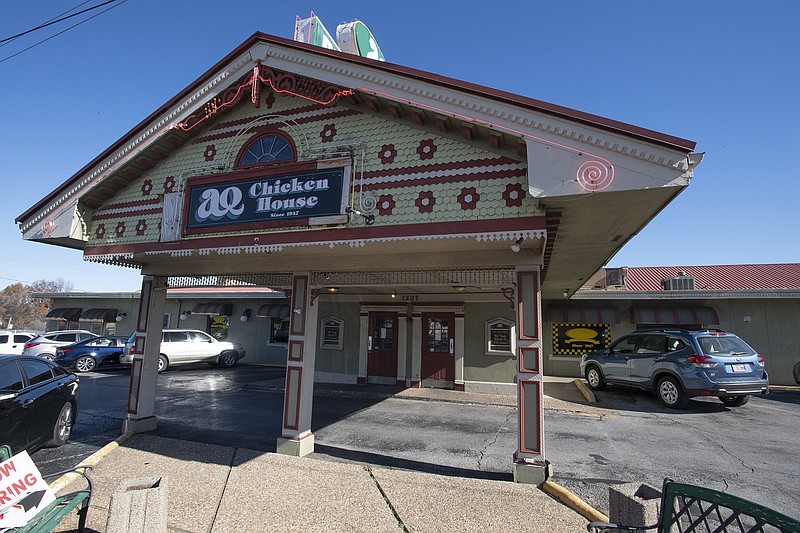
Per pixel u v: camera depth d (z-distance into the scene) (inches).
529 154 177.0
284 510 180.9
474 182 199.6
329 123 233.9
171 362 690.8
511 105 183.0
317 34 288.5
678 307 596.4
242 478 216.4
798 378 538.0
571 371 613.0
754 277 753.0
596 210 195.5
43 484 132.1
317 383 544.4
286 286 366.9
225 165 252.7
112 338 740.0
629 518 131.3
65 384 288.2
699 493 106.2
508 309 481.7
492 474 230.4
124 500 137.2
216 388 525.3
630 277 815.1
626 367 446.3
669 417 366.0
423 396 452.4
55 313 955.3
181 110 255.9
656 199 176.2
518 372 217.9
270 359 804.6
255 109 255.9
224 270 296.2
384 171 215.9
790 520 87.2
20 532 113.7
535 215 188.4
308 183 226.7
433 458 257.8
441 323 509.4
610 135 167.8
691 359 386.9
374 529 165.3
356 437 303.3
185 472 224.8
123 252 272.1
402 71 202.8
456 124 201.5
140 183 280.4
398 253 244.8
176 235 256.1
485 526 167.6
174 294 859.4
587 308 609.6
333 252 247.4
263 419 359.3
